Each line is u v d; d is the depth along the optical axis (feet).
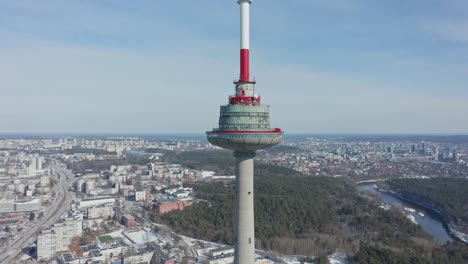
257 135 418.10
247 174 443.32
